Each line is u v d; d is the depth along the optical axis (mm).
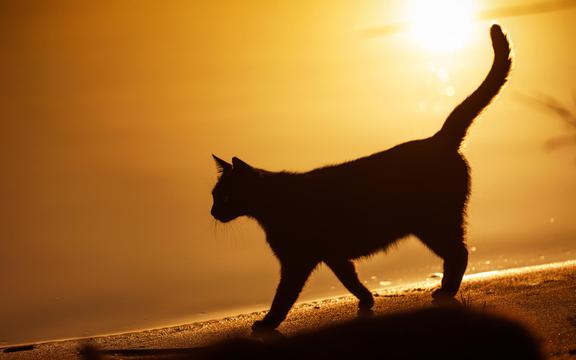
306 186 9758
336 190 9688
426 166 9547
